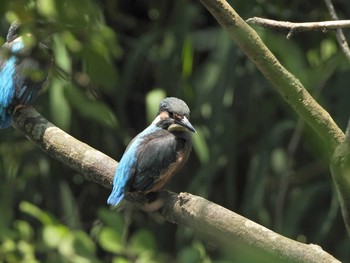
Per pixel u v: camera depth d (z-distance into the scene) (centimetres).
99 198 1306
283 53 737
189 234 1170
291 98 586
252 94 1177
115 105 1263
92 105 562
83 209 1299
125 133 1230
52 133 728
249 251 388
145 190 743
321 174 1222
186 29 1162
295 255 559
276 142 1145
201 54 1247
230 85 1138
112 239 835
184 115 793
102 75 452
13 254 965
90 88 812
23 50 494
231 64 1135
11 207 1180
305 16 1208
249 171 1198
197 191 1160
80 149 713
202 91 1147
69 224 1209
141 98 1312
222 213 597
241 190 1277
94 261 927
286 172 1152
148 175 739
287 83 583
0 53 469
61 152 720
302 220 1206
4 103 784
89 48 452
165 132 782
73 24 455
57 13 446
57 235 935
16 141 1205
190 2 1224
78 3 443
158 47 1227
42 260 1048
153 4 1275
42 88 834
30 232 1006
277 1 1152
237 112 1187
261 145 1160
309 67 1123
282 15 1159
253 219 1152
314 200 1205
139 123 1328
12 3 441
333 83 1145
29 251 957
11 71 801
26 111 766
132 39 1272
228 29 581
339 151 481
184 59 1129
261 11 1120
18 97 791
